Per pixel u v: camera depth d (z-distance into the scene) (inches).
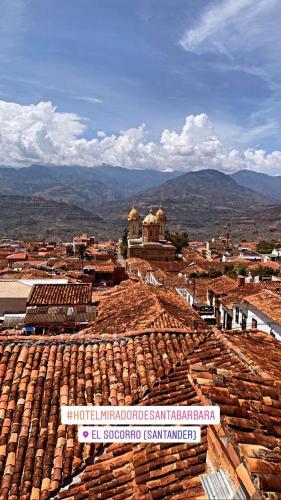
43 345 495.2
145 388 426.3
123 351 494.0
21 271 2155.5
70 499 319.0
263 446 214.2
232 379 293.0
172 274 2309.3
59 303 1046.4
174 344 511.5
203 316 1332.4
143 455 335.0
